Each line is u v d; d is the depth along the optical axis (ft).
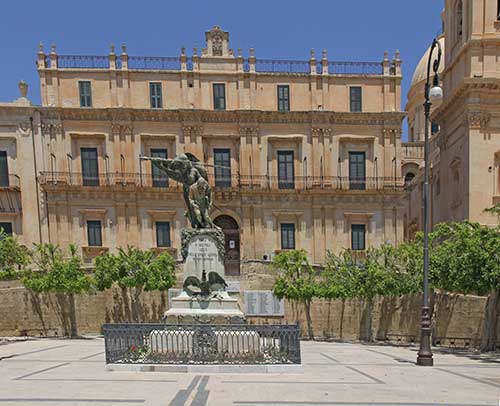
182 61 125.80
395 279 84.23
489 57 101.96
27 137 122.01
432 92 48.16
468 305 82.69
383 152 129.08
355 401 30.78
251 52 127.65
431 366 49.57
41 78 122.42
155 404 29.40
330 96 129.80
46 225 120.57
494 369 47.88
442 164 120.16
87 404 29.50
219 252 50.47
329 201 126.72
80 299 98.37
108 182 122.83
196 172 52.39
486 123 101.35
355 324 97.40
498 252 60.54
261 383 35.63
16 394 32.53
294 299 93.09
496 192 100.73
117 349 41.57
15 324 94.73
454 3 115.85
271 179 127.85
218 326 41.68
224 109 126.62
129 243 122.01
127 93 124.36
